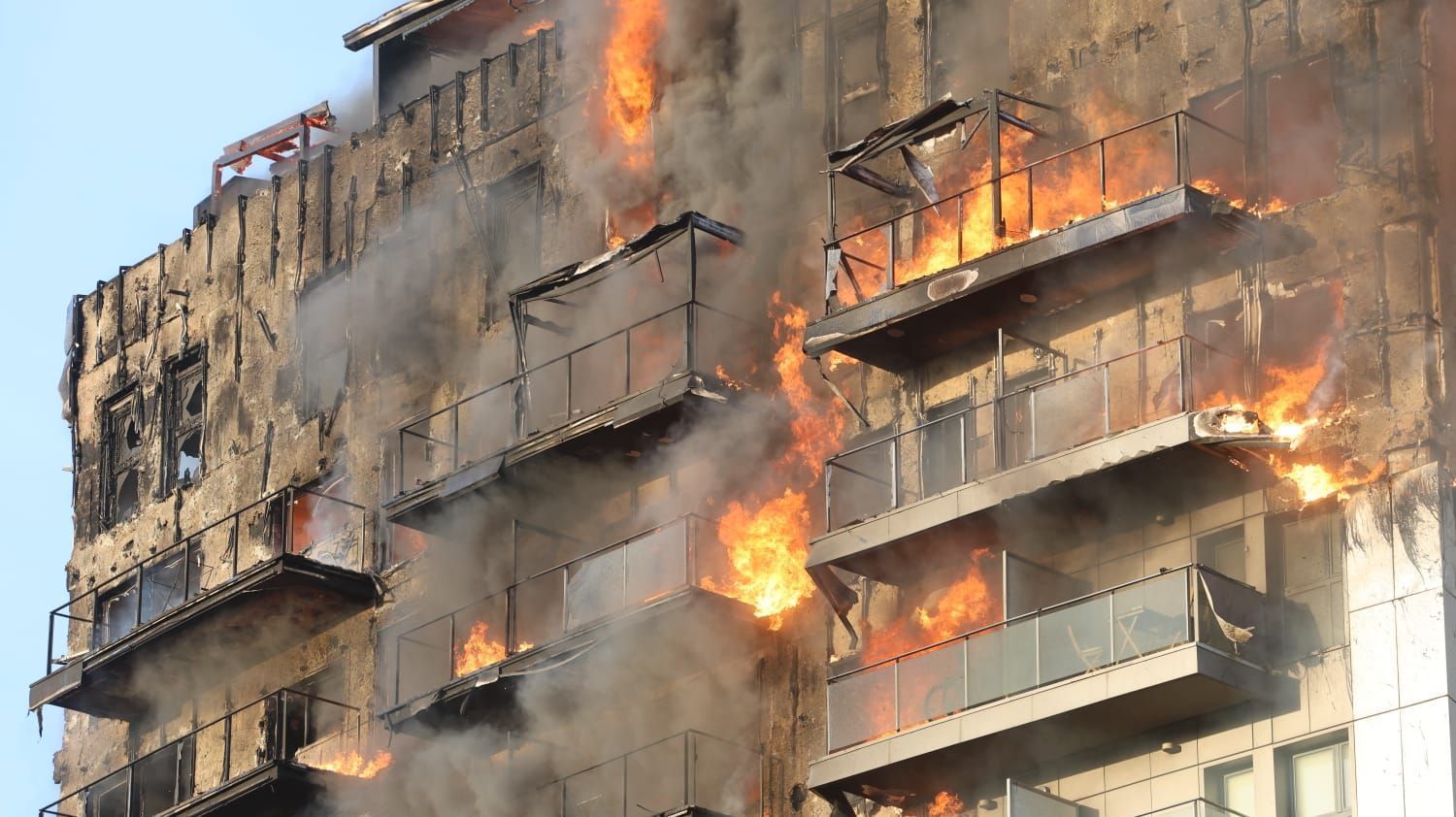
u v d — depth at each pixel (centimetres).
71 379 7931
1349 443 5050
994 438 5547
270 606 6812
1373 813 4803
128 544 7556
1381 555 4934
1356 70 5288
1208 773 5041
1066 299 5506
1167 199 5209
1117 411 5353
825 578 5631
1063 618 5109
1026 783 5275
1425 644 4834
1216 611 4969
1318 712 4931
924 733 5244
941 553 5509
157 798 7150
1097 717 5069
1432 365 5028
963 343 5691
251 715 6969
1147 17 5638
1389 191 5166
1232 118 5453
